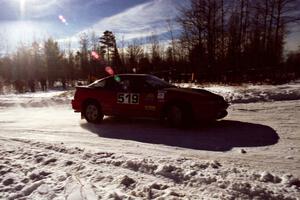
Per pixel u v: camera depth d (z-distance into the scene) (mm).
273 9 31375
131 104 9016
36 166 5469
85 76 56688
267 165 5289
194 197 4023
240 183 4309
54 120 10883
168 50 42906
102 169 5137
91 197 4020
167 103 8438
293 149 6164
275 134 7359
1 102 18188
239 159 5676
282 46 35719
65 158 5820
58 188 4387
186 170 4879
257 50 32469
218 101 8320
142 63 39688
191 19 32281
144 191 4230
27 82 43688
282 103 11633
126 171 5051
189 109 8188
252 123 8656
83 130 8789
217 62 31172
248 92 14391
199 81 26094
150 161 5379
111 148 6691
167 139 7340
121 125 9250
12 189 4477
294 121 8602
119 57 50844
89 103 9805
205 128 8328
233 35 31766
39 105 16375
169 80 28156
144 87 8898
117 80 9477
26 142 7461
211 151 6266
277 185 4340
